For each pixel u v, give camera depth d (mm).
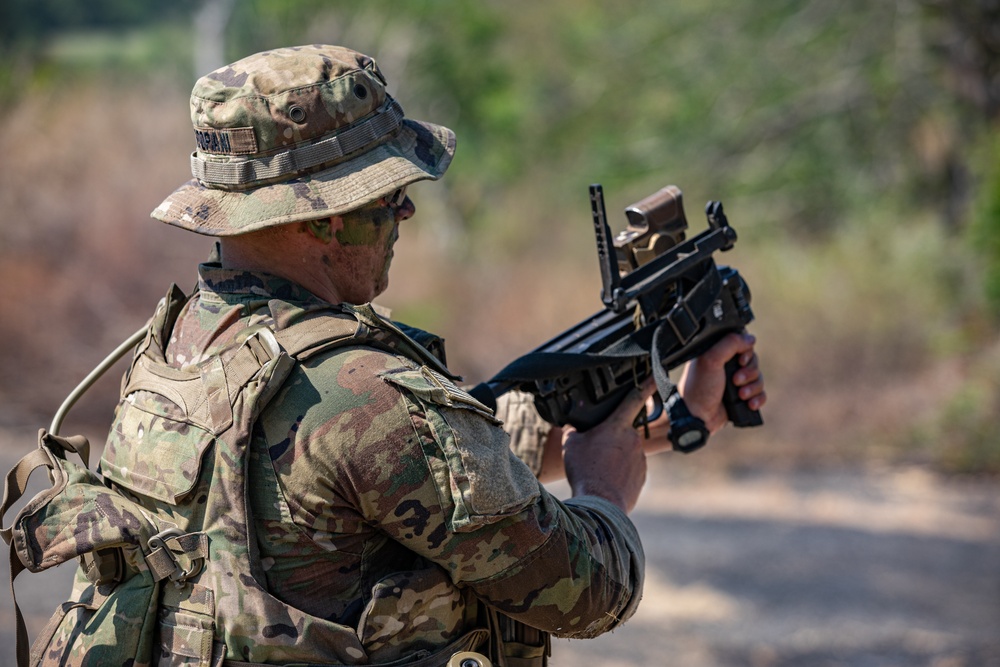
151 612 4461
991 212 35750
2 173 29500
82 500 4508
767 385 32781
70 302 26828
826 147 54750
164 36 60219
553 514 4629
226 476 4371
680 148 56031
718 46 55844
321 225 4707
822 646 15648
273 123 4562
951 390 31359
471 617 4805
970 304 35406
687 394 5961
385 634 4430
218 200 4656
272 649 4301
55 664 4598
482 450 4445
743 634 15930
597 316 5898
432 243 37812
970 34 47688
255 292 4684
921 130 53094
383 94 4805
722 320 5914
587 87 62125
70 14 72062
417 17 65062
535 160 65500
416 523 4387
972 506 25703
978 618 17312
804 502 25672
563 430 6059
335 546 4418
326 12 64188
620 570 4887
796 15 53906
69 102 33906
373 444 4352
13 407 25000
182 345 4766
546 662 5188
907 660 15125
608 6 62438
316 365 4469
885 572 19844
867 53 52406
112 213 28719
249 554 4352
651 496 25984
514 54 68938
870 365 33062
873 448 30406
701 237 5871
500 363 32938
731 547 21312
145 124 32812
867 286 35344
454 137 5082
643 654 14836
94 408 25844
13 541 4492
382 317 4914
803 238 52250
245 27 62781
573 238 43094
